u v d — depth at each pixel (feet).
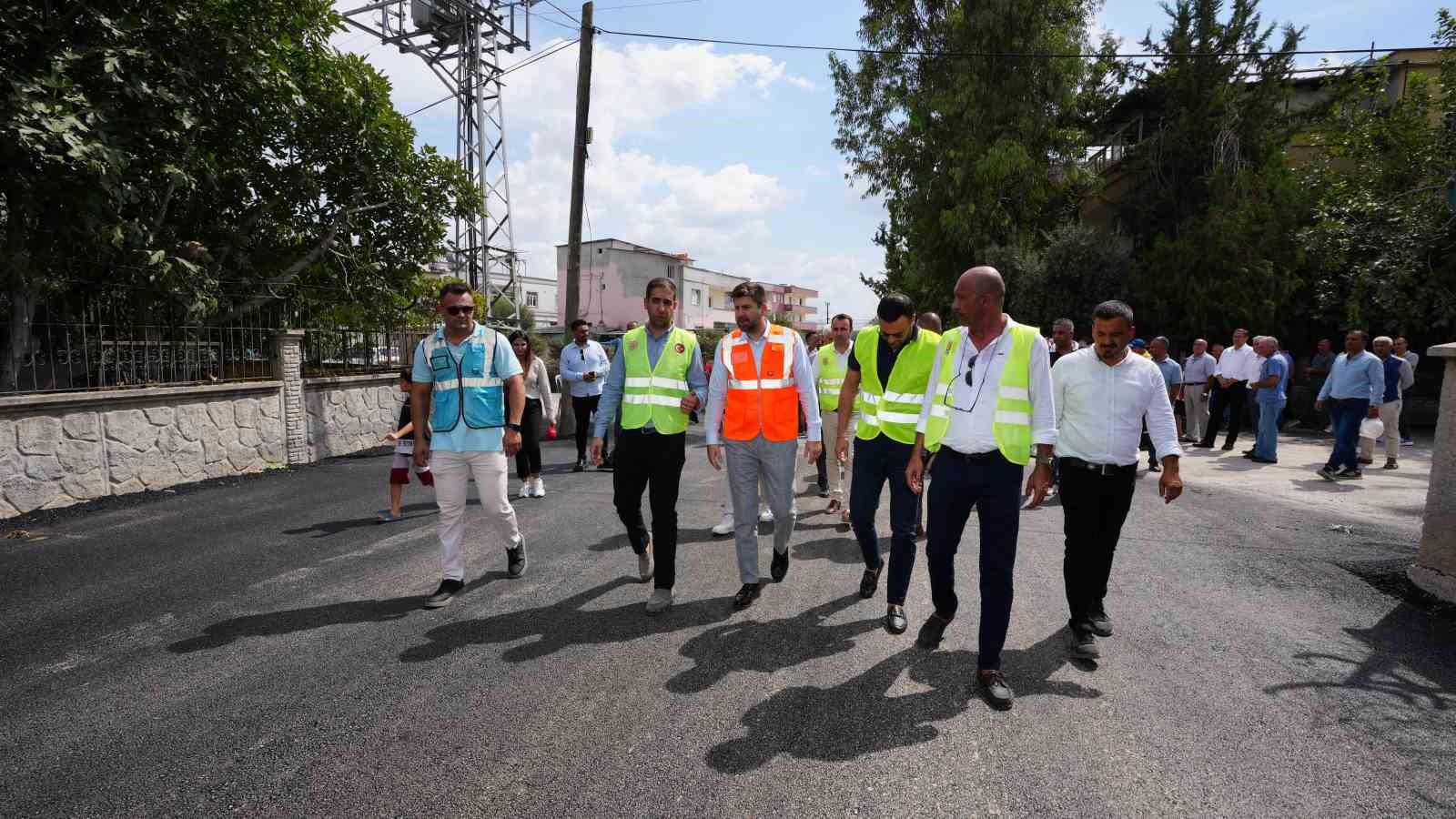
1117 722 9.56
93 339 23.68
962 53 60.75
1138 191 62.13
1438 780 8.27
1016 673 11.03
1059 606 14.05
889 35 68.13
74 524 20.56
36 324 22.20
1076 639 11.91
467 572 16.07
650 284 13.93
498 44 66.28
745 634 12.46
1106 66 63.87
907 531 12.69
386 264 38.91
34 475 21.63
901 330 12.99
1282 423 50.49
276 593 14.65
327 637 12.37
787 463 14.17
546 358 64.80
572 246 44.21
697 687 10.46
